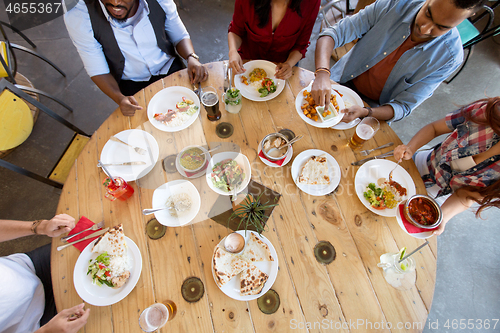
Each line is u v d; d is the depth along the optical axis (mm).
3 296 1081
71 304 1029
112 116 1401
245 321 1009
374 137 1387
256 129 1385
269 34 1715
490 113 1095
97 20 1450
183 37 1881
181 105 1402
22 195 2215
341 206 1213
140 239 1133
